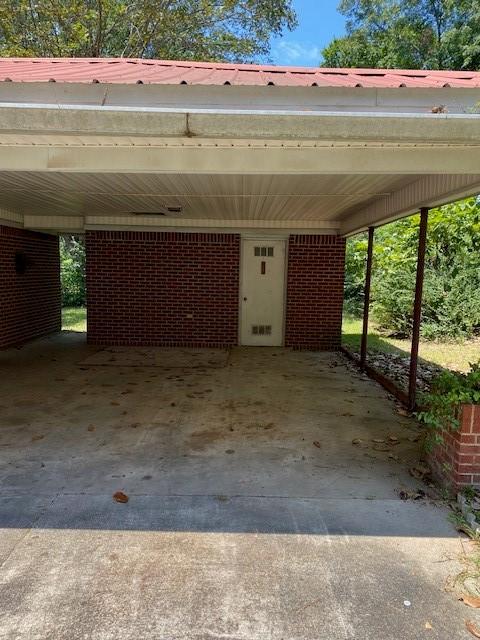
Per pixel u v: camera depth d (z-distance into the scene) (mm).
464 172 3254
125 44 16281
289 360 8367
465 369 7875
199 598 2342
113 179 4828
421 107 3059
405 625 2195
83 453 4145
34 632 2121
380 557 2680
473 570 2574
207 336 9523
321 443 4445
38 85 2912
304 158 3281
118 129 2682
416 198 4898
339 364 8109
